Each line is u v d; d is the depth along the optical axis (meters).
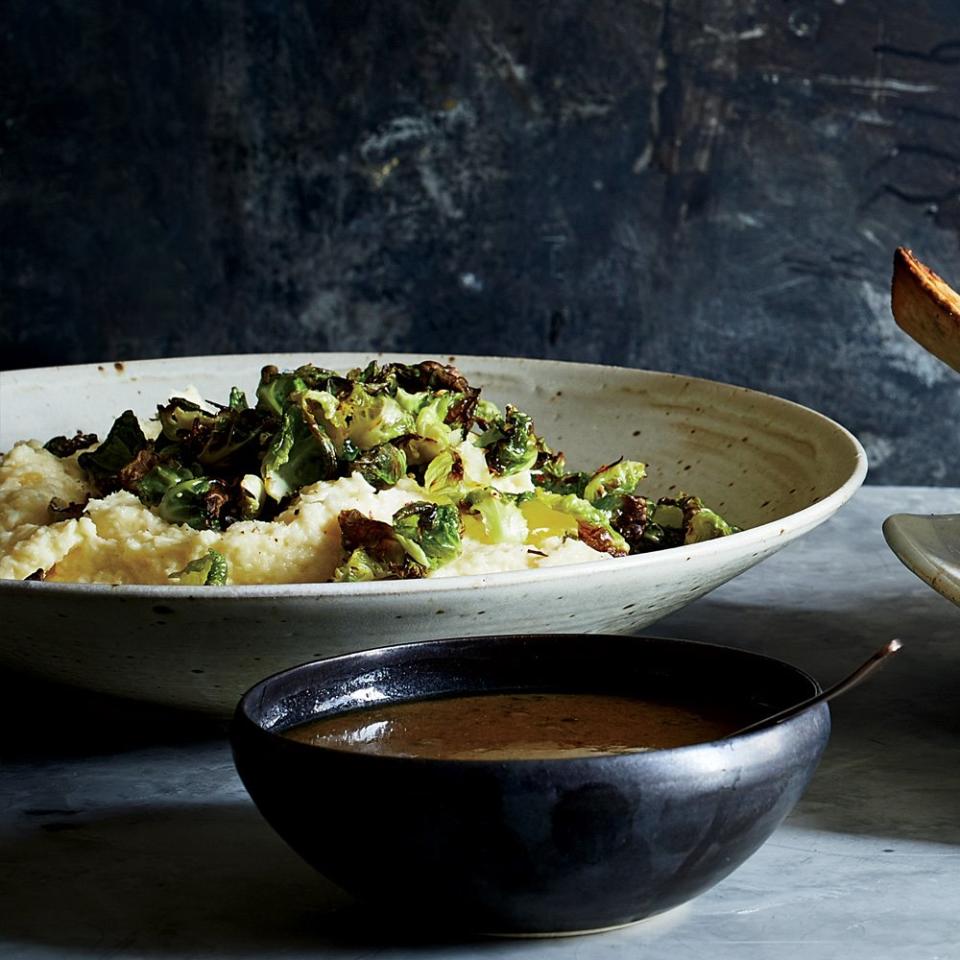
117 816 1.01
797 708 0.79
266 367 1.36
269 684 0.84
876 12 2.96
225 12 2.88
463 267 3.04
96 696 1.23
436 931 0.83
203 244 2.98
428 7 2.91
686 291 3.06
